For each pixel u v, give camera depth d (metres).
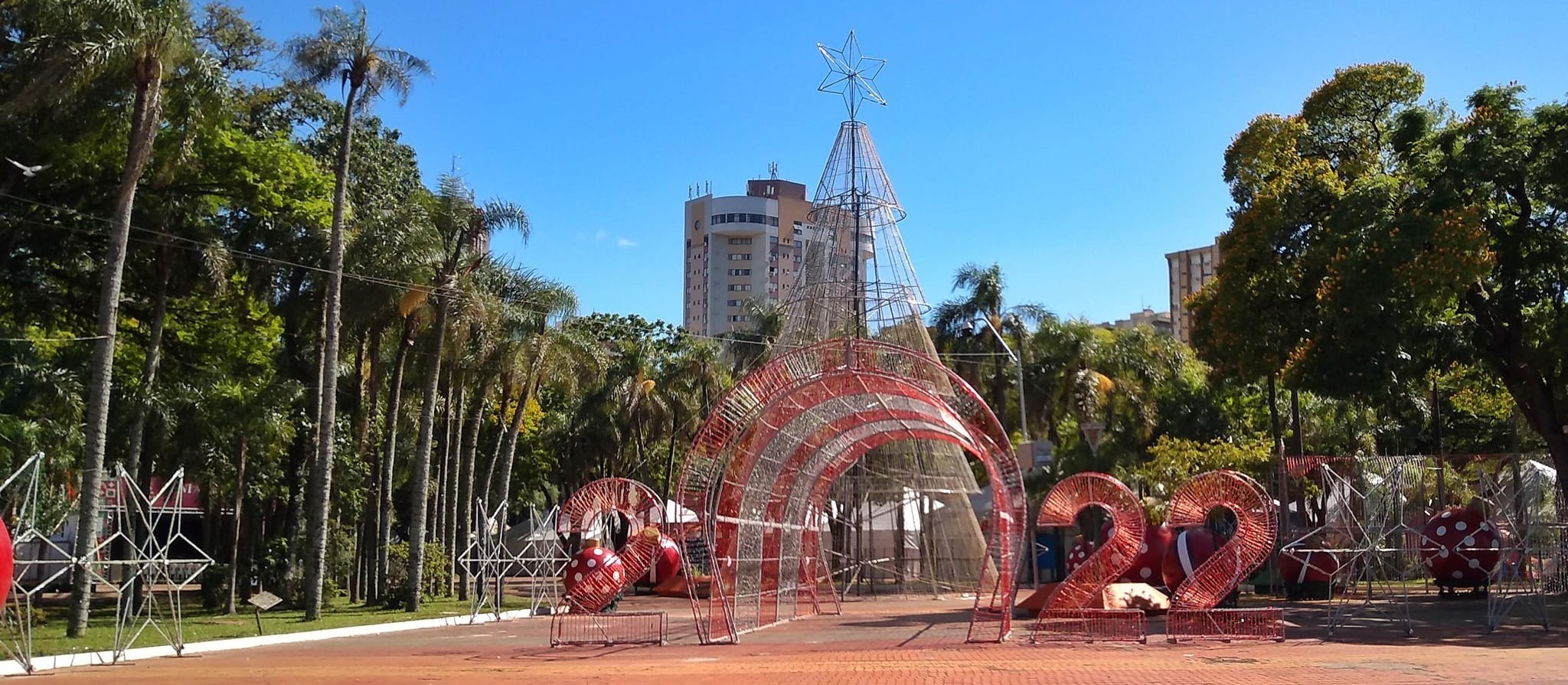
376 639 26.09
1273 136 34.34
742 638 24.11
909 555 43.78
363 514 46.72
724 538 24.62
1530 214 29.80
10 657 20.08
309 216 36.91
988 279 59.03
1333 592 33.44
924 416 23.88
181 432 35.88
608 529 46.09
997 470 22.30
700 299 171.88
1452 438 52.81
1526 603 26.61
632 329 66.81
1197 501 24.30
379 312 34.47
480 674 17.12
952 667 17.12
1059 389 55.94
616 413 56.38
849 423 25.59
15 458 28.75
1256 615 23.08
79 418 31.88
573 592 29.83
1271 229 31.84
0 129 29.75
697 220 174.00
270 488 40.44
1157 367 57.19
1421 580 42.22
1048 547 52.81
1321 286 30.20
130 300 38.00
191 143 29.11
